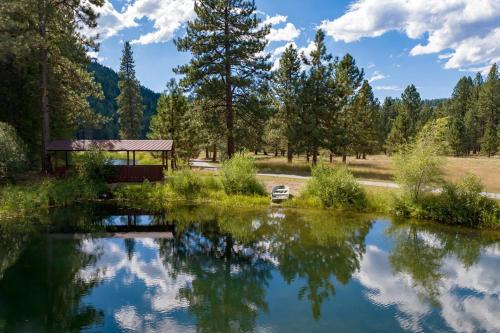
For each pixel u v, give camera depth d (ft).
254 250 44.09
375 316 27.53
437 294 31.63
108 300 29.91
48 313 27.61
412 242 47.21
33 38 71.46
